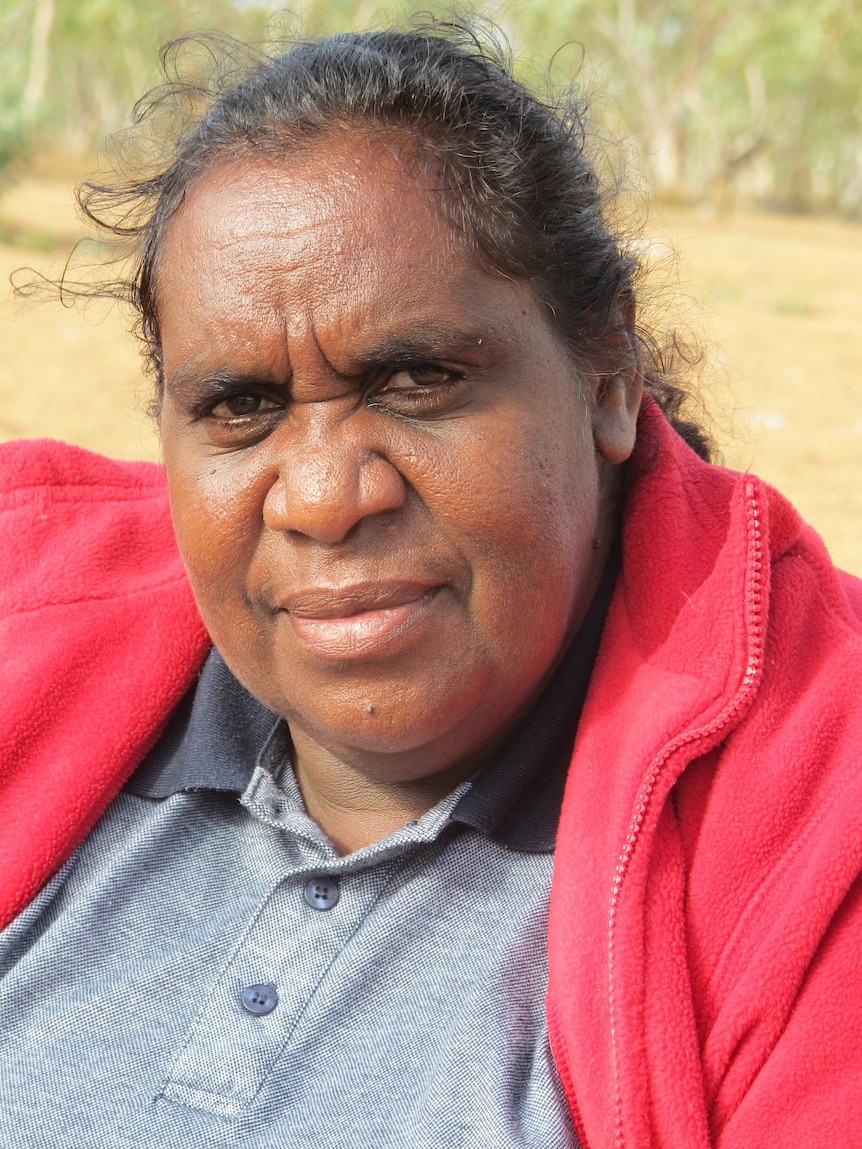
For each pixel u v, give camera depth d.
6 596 1.75
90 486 1.86
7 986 1.51
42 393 7.17
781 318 11.29
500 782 1.48
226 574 1.41
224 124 1.39
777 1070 1.23
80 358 8.09
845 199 39.47
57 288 1.88
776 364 8.86
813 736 1.36
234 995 1.44
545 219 1.39
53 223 15.63
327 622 1.35
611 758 1.42
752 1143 1.21
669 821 1.35
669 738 1.34
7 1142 1.41
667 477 1.55
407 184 1.32
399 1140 1.33
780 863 1.31
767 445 6.64
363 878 1.47
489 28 1.69
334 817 1.58
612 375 1.49
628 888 1.30
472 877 1.46
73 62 38.50
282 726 1.63
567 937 1.33
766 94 36.56
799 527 1.51
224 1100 1.39
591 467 1.45
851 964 1.25
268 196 1.33
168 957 1.50
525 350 1.35
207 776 1.58
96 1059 1.45
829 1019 1.23
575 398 1.42
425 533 1.33
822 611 1.49
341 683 1.36
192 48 1.70
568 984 1.31
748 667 1.37
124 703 1.65
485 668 1.38
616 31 33.34
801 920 1.26
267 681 1.46
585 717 1.48
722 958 1.29
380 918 1.45
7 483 1.83
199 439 1.41
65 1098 1.43
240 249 1.33
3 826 1.61
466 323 1.31
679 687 1.39
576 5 30.27
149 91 1.67
